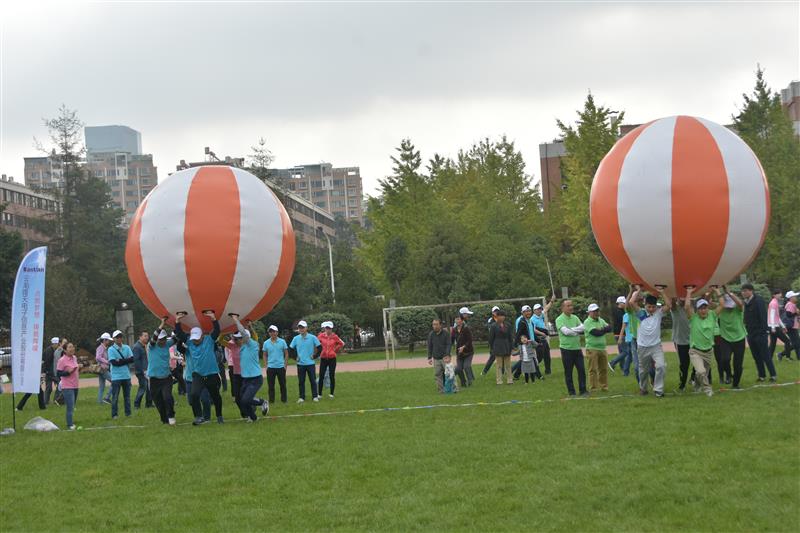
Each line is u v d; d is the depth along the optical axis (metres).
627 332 19.02
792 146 42.75
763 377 15.90
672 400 14.02
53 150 62.06
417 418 14.21
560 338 16.00
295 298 48.34
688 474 8.91
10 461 12.32
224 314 14.91
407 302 43.50
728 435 10.71
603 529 7.38
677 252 13.79
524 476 9.34
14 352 15.77
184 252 14.44
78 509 9.17
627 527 7.39
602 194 14.51
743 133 45.94
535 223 53.59
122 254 64.19
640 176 13.90
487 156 57.56
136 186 151.25
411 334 39.91
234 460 11.25
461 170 59.19
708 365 14.30
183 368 20.91
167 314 15.05
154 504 9.18
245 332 14.91
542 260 45.22
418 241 48.84
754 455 9.52
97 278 55.12
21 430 15.95
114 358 17.72
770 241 41.69
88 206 64.38
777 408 12.42
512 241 46.34
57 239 58.31
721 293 14.86
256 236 14.80
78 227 58.66
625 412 13.09
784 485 8.27
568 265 41.69
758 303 15.79
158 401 15.45
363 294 48.09
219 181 15.03
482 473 9.65
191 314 14.91
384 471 10.09
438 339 18.77
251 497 9.22
